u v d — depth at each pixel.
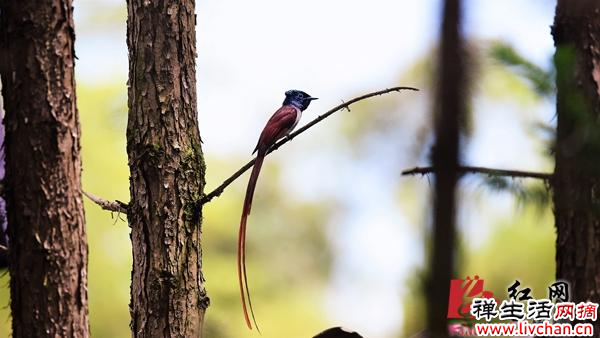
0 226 10.30
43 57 8.32
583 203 7.48
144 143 9.66
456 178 5.26
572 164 7.08
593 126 6.50
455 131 5.44
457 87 5.56
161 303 9.43
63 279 8.30
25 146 8.27
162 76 9.75
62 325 8.28
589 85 8.45
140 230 9.60
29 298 8.26
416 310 5.11
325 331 9.97
